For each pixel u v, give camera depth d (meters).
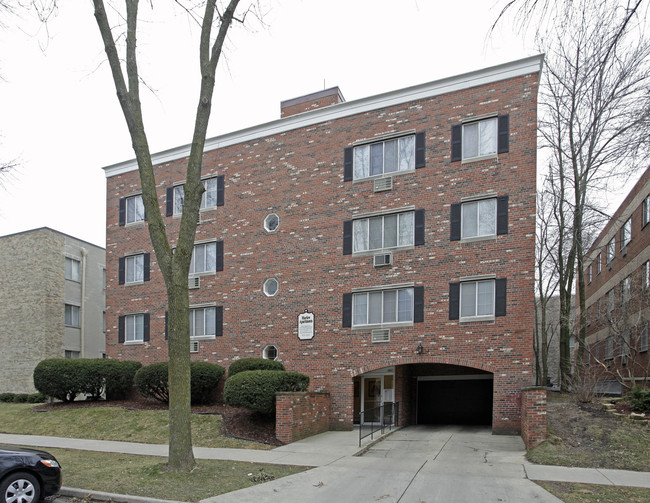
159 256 10.57
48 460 8.53
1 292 29.27
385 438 15.30
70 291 30.50
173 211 23.11
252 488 9.06
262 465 11.07
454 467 10.81
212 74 11.29
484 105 16.98
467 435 15.45
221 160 21.95
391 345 17.28
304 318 19.02
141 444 14.76
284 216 20.11
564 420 13.34
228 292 20.95
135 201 24.52
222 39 11.41
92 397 21.89
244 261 20.77
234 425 15.55
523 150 16.25
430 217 17.31
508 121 16.58
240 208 21.20
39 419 18.98
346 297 18.33
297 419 14.90
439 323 16.62
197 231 22.09
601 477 9.59
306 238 19.48
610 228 28.22
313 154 19.83
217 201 21.80
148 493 8.70
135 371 21.88
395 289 17.62
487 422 20.30
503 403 15.40
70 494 9.00
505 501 8.18
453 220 16.91
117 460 12.08
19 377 27.94
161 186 23.56
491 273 16.12
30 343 28.08
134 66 10.97
